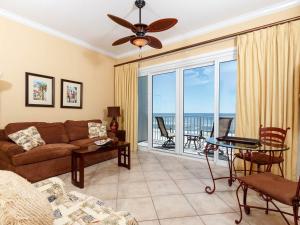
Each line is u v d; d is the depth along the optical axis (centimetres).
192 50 388
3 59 305
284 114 270
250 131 299
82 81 440
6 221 59
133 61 480
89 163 350
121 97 511
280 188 157
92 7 294
